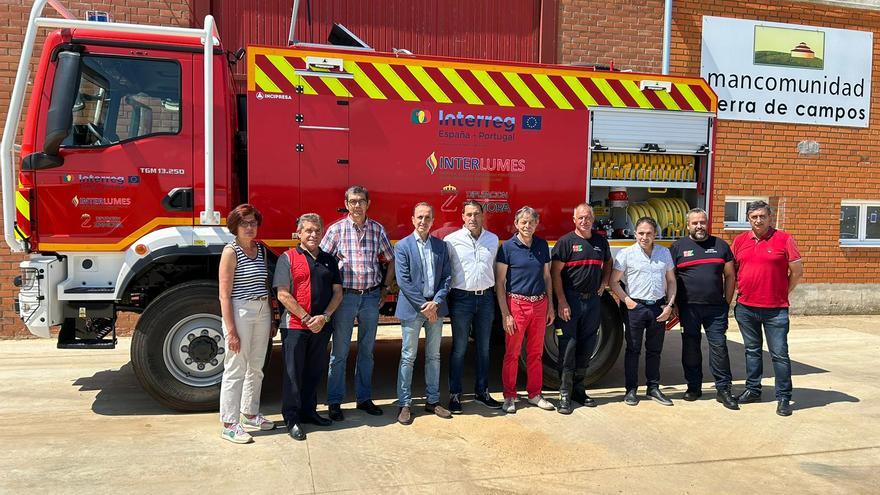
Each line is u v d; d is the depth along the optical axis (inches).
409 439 170.7
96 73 180.2
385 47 324.8
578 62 346.0
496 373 247.6
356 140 197.3
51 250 177.2
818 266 384.5
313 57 191.9
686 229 236.8
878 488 144.9
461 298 192.2
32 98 177.3
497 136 211.0
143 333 180.1
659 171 232.1
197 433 171.5
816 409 203.9
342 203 196.9
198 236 183.0
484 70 208.7
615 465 155.9
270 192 190.4
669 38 352.8
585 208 199.9
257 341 170.9
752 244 206.7
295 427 169.0
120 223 181.0
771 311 202.2
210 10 300.0
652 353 212.2
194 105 186.1
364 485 140.8
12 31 276.1
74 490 135.6
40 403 196.5
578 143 219.3
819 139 381.7
